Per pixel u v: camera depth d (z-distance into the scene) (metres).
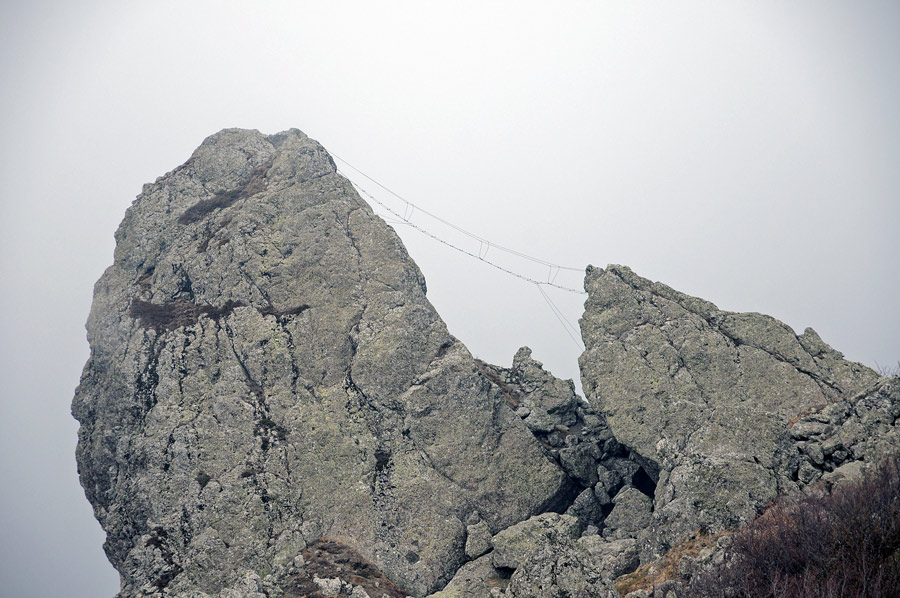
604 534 62.06
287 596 56.97
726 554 40.22
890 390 54.56
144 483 66.12
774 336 67.50
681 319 69.44
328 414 68.81
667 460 59.38
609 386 67.38
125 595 59.38
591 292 72.75
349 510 63.88
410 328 72.81
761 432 54.09
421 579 60.88
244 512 62.62
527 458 69.06
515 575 38.69
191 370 72.00
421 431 68.06
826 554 35.03
